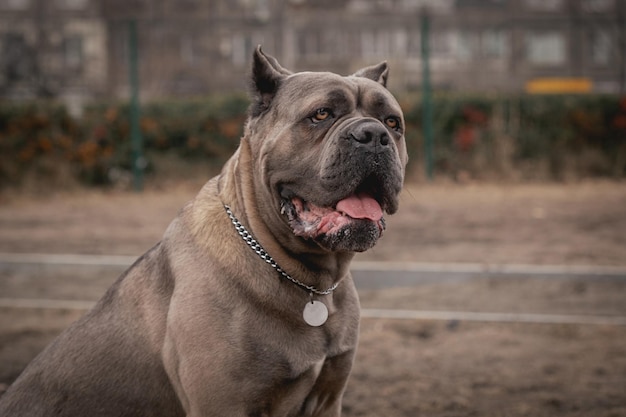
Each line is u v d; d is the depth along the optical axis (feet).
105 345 11.98
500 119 55.06
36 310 24.21
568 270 26.35
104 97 66.23
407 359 19.47
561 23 65.41
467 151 54.49
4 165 51.42
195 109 54.85
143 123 53.88
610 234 34.65
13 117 53.42
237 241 11.59
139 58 68.69
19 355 20.17
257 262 11.50
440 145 54.75
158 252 12.35
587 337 20.88
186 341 11.18
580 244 32.40
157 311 11.80
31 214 42.75
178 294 11.48
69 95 64.49
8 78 62.23
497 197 46.73
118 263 28.78
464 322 22.21
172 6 78.79
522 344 20.47
